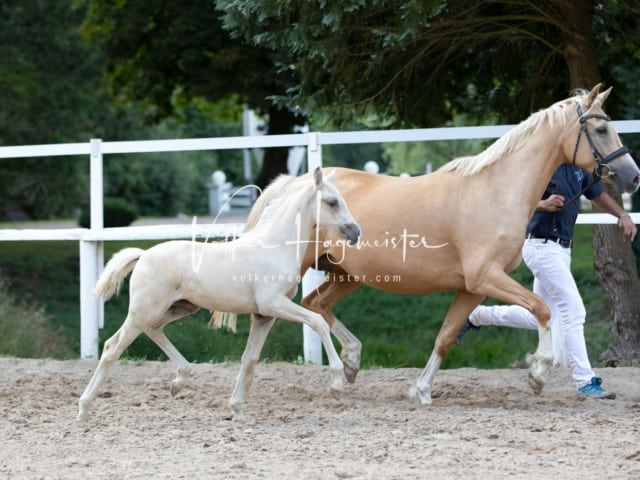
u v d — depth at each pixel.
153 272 8.23
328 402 9.38
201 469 6.52
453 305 9.52
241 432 7.89
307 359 12.08
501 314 10.26
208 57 23.27
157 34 24.20
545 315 8.75
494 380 10.84
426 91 14.48
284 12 12.24
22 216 36.78
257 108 25.36
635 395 9.78
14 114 25.70
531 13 13.14
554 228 9.46
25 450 7.25
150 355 13.41
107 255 21.12
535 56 14.49
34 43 25.78
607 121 8.98
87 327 12.32
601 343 15.39
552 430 7.80
